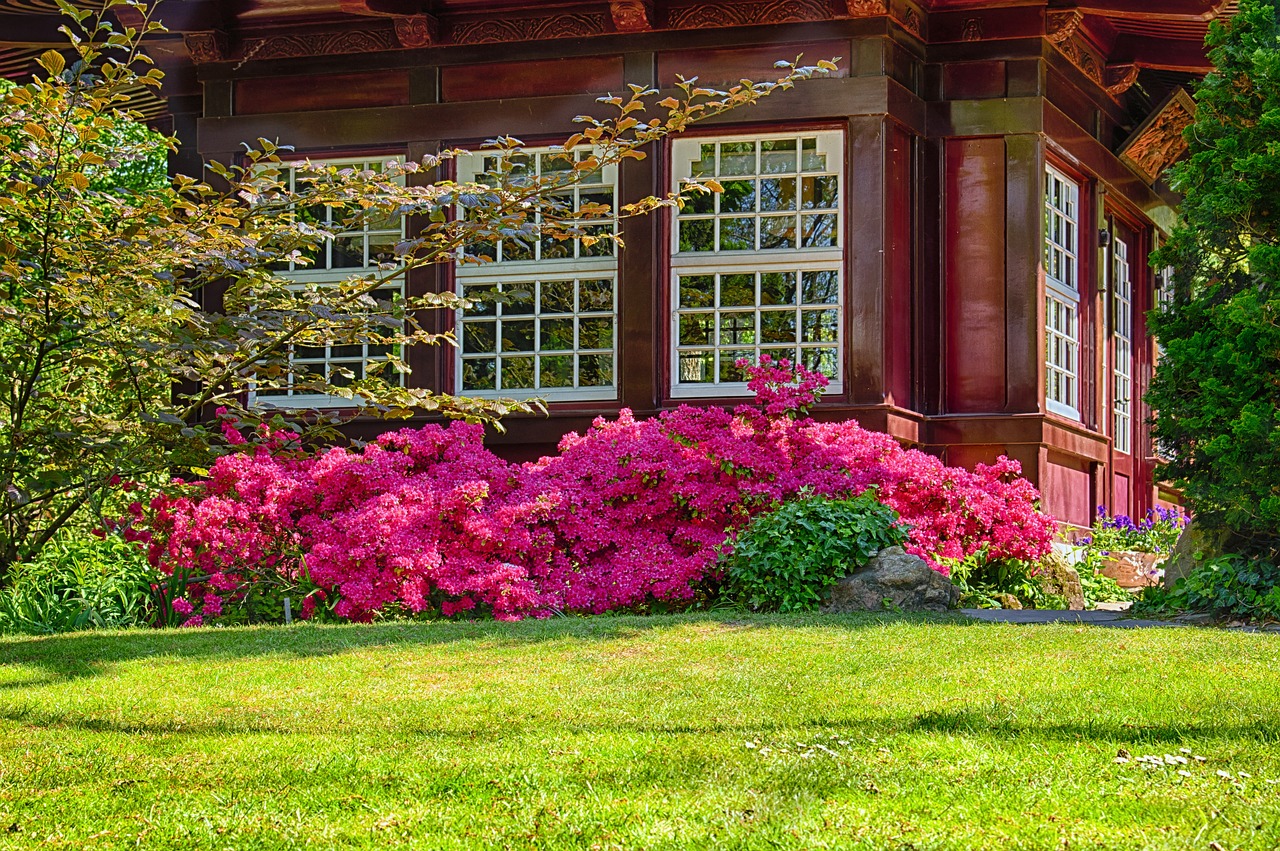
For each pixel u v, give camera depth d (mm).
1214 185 9406
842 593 9016
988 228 12188
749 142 12188
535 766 4395
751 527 9461
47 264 6684
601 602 9562
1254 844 3428
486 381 12617
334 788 4184
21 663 6793
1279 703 5250
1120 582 12555
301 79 12875
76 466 7129
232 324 6742
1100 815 3723
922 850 3416
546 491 9938
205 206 6961
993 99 12219
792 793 3971
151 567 9789
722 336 12211
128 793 4160
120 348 6742
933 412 12195
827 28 11883
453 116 12523
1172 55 13680
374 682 6168
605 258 12391
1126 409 15289
